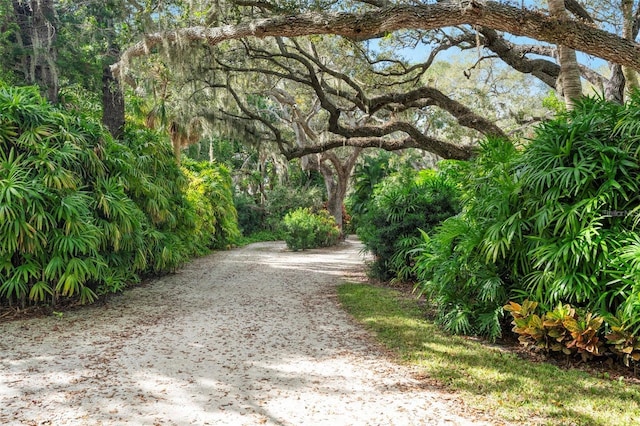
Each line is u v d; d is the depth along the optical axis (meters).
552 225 4.04
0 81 5.86
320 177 25.66
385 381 3.37
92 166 5.92
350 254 14.61
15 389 3.14
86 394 3.06
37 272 5.14
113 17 9.32
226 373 3.52
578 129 3.93
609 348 3.64
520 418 2.74
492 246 4.19
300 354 4.04
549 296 3.92
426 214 7.86
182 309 5.89
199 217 12.51
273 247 17.08
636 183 3.66
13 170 4.95
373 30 4.87
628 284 3.47
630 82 6.73
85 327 4.88
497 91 18.47
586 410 2.86
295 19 5.16
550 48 8.65
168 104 10.12
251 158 25.55
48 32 10.12
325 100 8.63
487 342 4.42
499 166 4.69
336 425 2.66
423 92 8.56
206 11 7.60
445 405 2.94
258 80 12.53
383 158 24.73
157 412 2.80
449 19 4.55
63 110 6.26
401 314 5.61
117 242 5.95
